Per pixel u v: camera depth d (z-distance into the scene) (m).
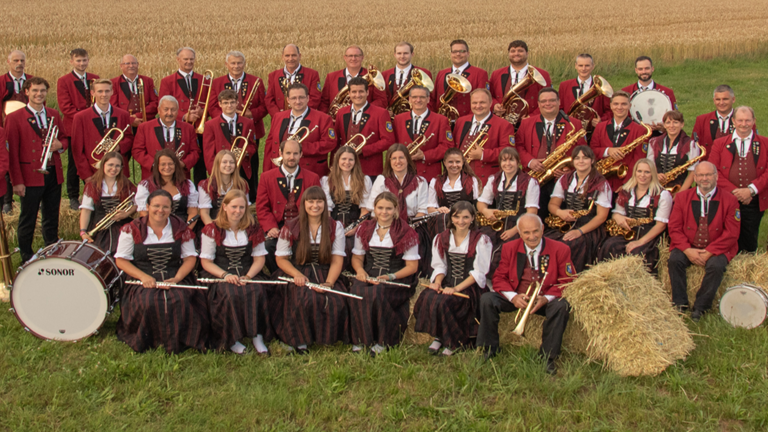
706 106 15.52
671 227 5.79
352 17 38.84
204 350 5.13
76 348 5.13
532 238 5.04
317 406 4.38
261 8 43.94
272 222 6.08
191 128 7.15
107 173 5.99
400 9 44.06
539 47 23.22
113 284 5.27
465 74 8.13
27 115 6.57
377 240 5.42
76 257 5.11
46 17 35.28
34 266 5.11
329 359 5.05
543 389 4.56
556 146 6.88
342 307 5.21
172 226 5.35
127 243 5.25
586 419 4.22
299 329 5.18
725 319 5.39
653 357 4.55
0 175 6.02
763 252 6.19
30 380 4.66
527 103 7.64
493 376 4.73
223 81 8.18
